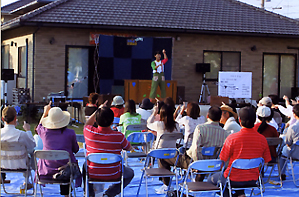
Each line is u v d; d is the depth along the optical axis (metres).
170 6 15.46
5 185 5.64
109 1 14.82
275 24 15.57
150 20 13.88
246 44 14.86
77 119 12.39
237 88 13.93
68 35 12.98
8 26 13.05
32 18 12.23
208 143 4.74
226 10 16.06
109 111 4.40
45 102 11.84
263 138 4.32
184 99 13.34
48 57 12.80
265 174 6.57
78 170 4.61
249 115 4.25
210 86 14.58
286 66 15.45
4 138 4.69
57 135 4.55
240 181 4.25
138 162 7.24
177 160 4.88
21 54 13.98
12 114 4.77
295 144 5.78
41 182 4.39
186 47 14.20
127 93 12.80
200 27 13.96
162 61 12.45
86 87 13.27
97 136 4.39
